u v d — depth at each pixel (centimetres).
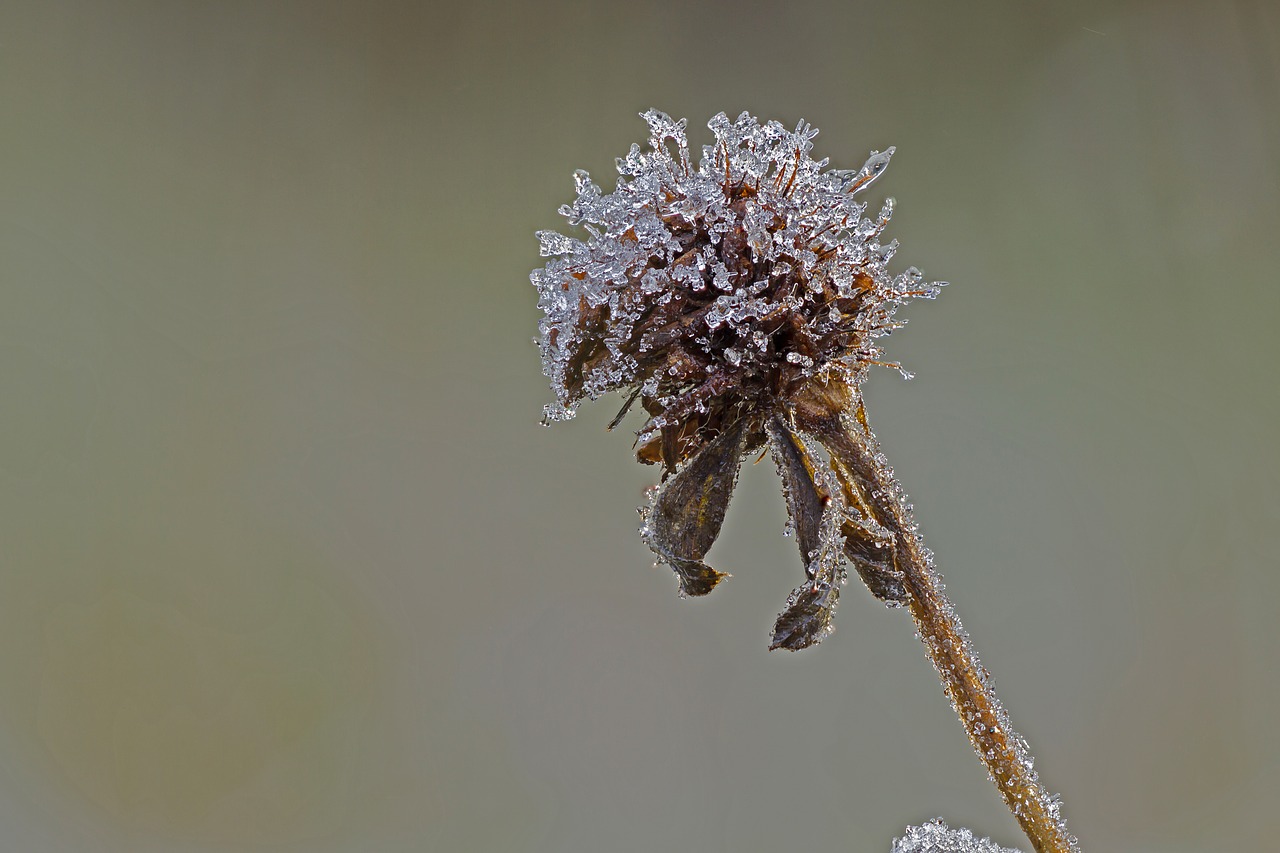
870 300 35
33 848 61
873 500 35
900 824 54
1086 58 68
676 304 35
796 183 35
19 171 71
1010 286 66
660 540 35
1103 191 67
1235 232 64
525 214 71
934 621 35
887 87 70
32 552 66
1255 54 66
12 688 63
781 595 58
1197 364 62
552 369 35
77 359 69
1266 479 60
